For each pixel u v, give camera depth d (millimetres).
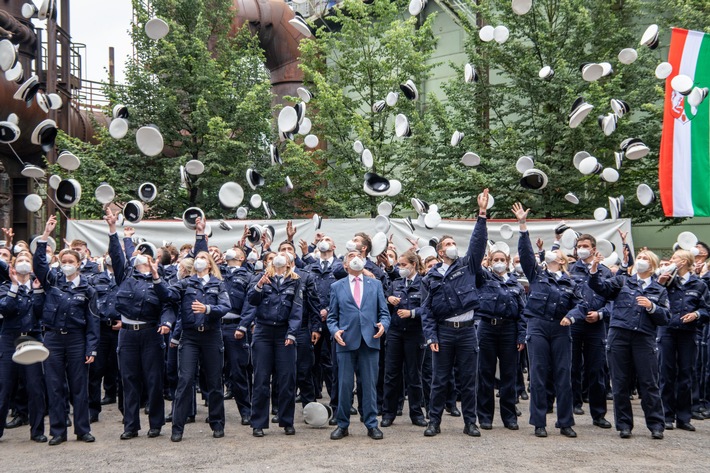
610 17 17641
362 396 8500
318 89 20828
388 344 9312
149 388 8547
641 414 10164
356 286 8539
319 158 20750
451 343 8586
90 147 19297
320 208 20719
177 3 19812
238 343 9539
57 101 10648
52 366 8359
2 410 8555
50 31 18391
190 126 19906
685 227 19297
